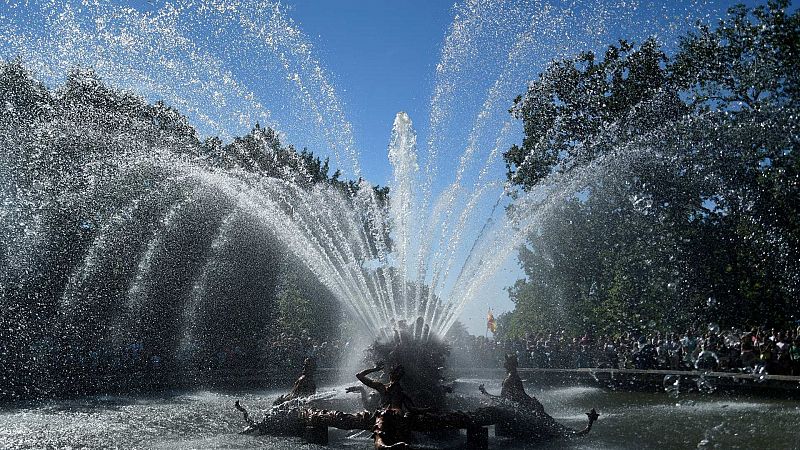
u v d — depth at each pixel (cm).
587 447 1144
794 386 1797
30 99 2922
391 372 1104
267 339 3931
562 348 3070
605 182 3198
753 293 2991
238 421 1457
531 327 5797
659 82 3281
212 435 1255
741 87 2889
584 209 3703
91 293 3156
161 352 3369
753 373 2045
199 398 2117
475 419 1085
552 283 5088
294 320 4638
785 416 1451
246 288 3878
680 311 3256
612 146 3028
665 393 2175
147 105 3108
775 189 2644
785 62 2767
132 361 2727
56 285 3005
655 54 3294
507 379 1255
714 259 3073
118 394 2266
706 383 2081
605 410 1714
